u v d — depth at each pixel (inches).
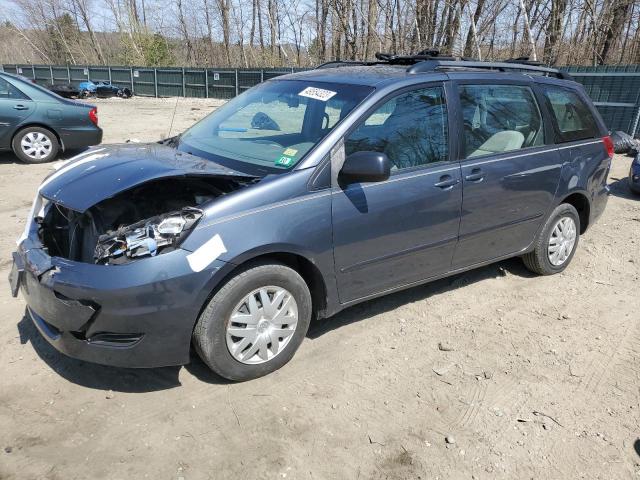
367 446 115.3
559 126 193.2
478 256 175.3
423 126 154.7
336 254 138.6
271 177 131.1
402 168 149.8
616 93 508.1
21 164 374.0
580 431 122.1
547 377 141.8
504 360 148.9
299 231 129.8
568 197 204.7
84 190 125.8
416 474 108.6
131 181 124.1
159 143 175.5
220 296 122.3
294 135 149.8
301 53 1255.5
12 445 111.4
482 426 122.6
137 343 116.4
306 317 139.0
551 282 200.2
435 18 818.2
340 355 147.6
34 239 134.2
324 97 152.3
